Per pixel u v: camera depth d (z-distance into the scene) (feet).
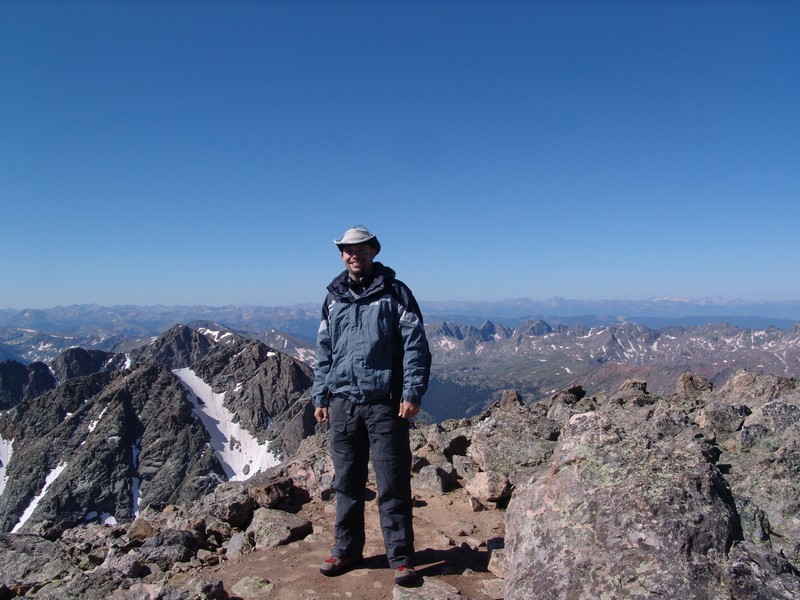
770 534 10.14
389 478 10.82
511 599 8.87
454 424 25.81
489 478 15.23
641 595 7.89
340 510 11.30
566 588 8.40
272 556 12.32
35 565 14.06
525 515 9.95
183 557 12.97
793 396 14.79
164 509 17.66
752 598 7.62
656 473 9.25
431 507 15.08
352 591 10.51
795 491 10.85
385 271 11.06
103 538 15.57
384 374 10.71
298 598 10.36
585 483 9.56
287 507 15.11
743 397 19.63
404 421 10.98
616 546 8.48
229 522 14.71
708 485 9.01
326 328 11.58
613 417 16.85
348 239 10.68
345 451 11.22
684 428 15.16
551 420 18.63
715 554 8.17
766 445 13.46
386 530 10.89
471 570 11.05
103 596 10.77
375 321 10.69
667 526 8.43
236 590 10.80
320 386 11.55
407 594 9.87
